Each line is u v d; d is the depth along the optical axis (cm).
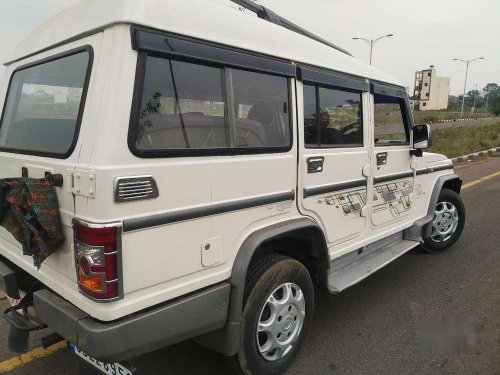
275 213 288
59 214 226
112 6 213
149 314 219
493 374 301
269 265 280
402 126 448
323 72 328
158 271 221
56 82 251
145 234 213
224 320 257
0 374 308
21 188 222
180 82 231
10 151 291
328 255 332
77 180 209
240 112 265
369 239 396
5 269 282
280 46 292
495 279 467
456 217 558
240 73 264
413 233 474
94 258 200
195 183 234
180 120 231
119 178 201
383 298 423
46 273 249
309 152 316
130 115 208
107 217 199
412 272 489
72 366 318
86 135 211
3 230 297
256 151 271
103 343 204
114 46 209
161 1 222
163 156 220
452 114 6531
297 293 301
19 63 305
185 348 335
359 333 358
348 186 360
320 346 338
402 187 448
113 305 205
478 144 1864
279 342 291
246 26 269
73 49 238
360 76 376
